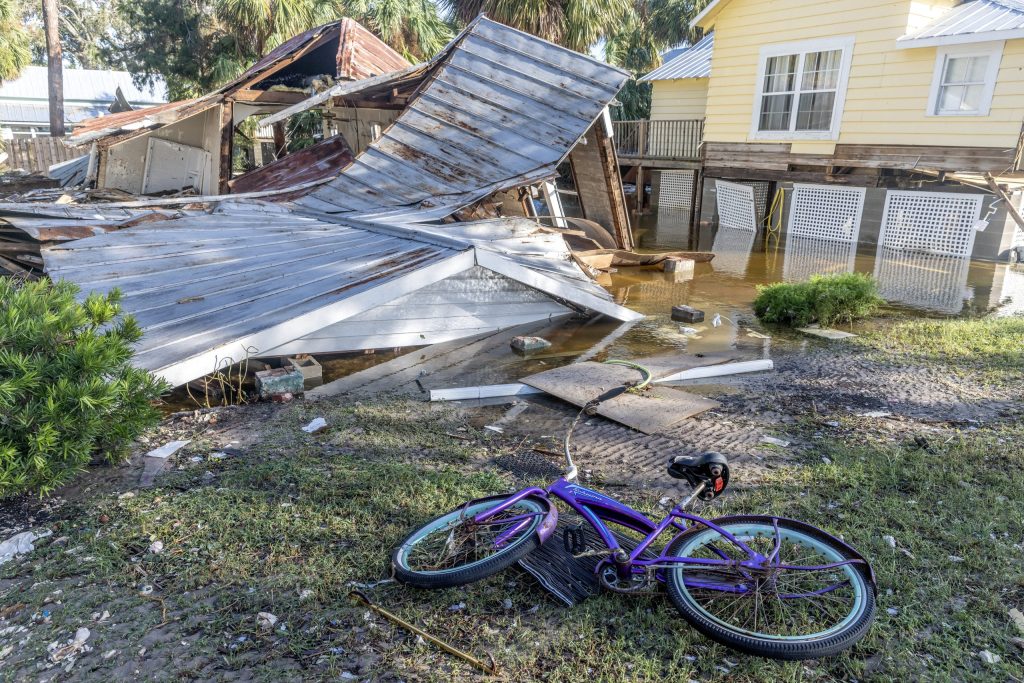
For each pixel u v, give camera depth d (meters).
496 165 11.07
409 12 24.58
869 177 14.50
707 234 17.80
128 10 29.31
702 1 34.75
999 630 2.96
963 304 9.90
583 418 5.70
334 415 5.73
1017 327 8.24
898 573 3.34
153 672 2.76
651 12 38.38
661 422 5.47
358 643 2.93
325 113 17.84
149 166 17.02
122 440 4.49
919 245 14.66
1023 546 3.59
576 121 11.64
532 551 3.38
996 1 13.07
